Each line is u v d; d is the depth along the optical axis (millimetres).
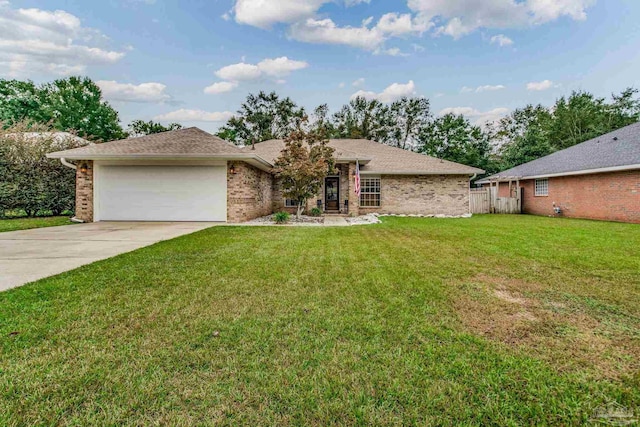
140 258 5773
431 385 2137
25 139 14523
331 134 36125
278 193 17766
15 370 2236
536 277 4691
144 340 2715
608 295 3936
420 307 3504
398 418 1845
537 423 1808
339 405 1944
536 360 2455
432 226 11375
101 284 4223
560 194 17328
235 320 3145
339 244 7383
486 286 4258
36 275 4633
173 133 14328
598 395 2049
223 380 2178
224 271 4922
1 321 3035
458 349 2607
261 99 36000
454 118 33688
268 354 2516
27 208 14188
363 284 4312
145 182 13047
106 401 1952
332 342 2713
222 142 13484
